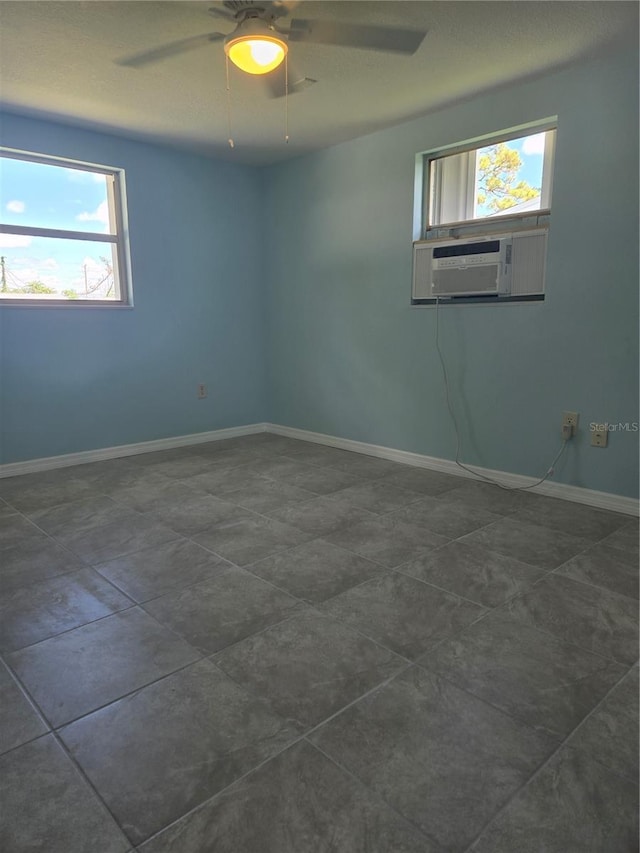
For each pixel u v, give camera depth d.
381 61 2.78
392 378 4.11
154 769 1.35
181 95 3.19
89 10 2.29
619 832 1.18
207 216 4.59
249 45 2.12
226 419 4.97
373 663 1.75
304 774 1.33
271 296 4.99
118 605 2.10
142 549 2.59
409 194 3.79
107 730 1.48
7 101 3.28
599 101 2.87
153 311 4.38
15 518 2.98
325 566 2.41
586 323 3.07
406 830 1.19
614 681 1.66
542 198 3.29
